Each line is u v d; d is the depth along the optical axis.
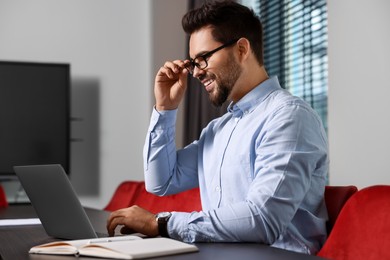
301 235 1.55
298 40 3.45
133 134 4.73
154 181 1.90
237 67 1.67
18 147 4.34
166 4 4.59
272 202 1.38
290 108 1.54
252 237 1.36
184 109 4.12
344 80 2.65
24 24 4.55
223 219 1.37
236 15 1.66
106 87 4.70
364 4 2.48
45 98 4.39
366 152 2.49
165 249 1.15
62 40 4.62
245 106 1.71
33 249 1.25
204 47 1.65
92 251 1.15
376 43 2.40
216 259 1.10
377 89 2.40
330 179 2.77
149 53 4.75
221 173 1.70
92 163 4.66
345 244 1.36
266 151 1.49
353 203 1.38
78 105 4.64
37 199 1.61
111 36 4.71
